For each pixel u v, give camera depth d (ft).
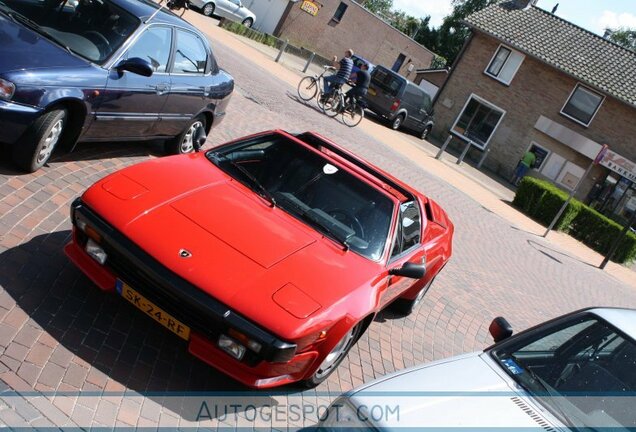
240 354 11.79
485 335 24.57
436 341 21.38
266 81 60.34
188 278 11.80
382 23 166.09
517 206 73.05
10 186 16.92
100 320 13.20
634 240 71.41
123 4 20.48
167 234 12.54
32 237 15.10
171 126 22.94
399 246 16.60
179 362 13.09
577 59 101.45
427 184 53.88
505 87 104.99
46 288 13.42
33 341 11.71
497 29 105.81
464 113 108.78
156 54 20.77
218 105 25.16
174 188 14.06
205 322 11.90
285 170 16.11
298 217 14.99
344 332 12.86
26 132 16.90
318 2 144.87
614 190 97.91
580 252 65.72
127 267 12.48
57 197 17.60
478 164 100.32
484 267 36.27
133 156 23.18
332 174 16.40
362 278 13.94
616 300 48.11
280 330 11.61
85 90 17.71
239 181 15.48
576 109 99.76
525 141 103.65
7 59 16.33
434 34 232.53
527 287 37.11
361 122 72.59
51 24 18.79
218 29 91.45
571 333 13.15
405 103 82.64
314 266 13.38
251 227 13.67
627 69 100.42
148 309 12.32
